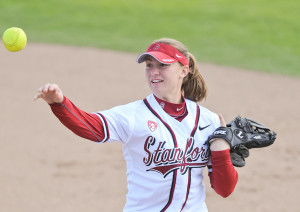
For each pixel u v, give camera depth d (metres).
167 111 11.10
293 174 26.47
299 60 52.78
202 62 50.09
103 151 28.83
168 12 69.50
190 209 11.23
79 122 10.01
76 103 36.44
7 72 43.78
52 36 57.06
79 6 70.56
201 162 11.29
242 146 11.40
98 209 22.00
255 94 40.66
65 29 60.34
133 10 70.00
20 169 25.84
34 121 33.03
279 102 38.81
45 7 69.06
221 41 58.62
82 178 25.19
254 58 52.84
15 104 36.00
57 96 9.49
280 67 49.97
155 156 10.78
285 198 23.73
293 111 36.72
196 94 12.12
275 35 61.53
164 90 11.07
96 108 35.59
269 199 23.61
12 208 21.72
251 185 25.09
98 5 71.69
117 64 47.97
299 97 40.31
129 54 51.78
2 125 31.94
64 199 22.89
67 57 49.31
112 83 42.03
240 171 26.80
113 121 10.57
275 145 30.45
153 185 10.88
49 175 25.38
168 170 10.82
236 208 22.58
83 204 22.44
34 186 24.06
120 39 57.44
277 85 43.62
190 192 11.11
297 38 60.69
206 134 11.39
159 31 61.47
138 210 11.11
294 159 28.39
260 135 11.59
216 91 41.09
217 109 36.56
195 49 54.94
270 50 56.00
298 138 31.53
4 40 10.79
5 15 64.25
